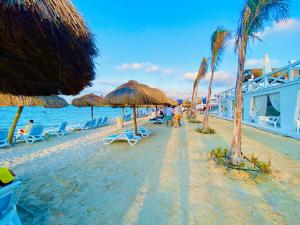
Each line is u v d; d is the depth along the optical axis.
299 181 3.77
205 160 5.20
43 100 8.12
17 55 1.47
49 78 1.91
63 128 10.83
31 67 1.67
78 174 4.31
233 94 20.39
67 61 1.57
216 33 8.55
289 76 10.11
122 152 6.32
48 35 1.24
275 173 4.15
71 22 1.22
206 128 10.47
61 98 9.82
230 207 2.86
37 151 6.77
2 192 1.80
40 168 4.80
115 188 3.55
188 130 11.76
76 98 15.88
